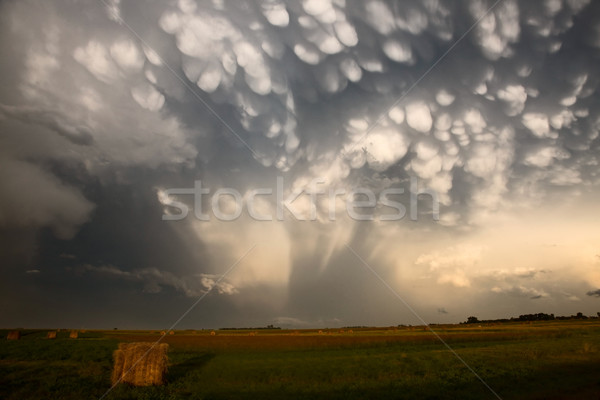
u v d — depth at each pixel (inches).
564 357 853.2
